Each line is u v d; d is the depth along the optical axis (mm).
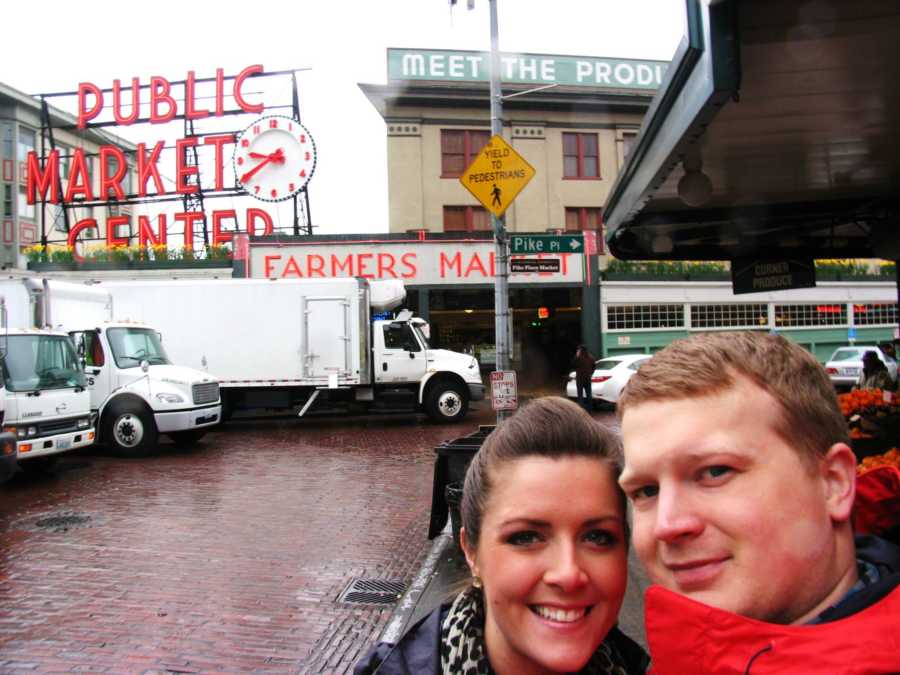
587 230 24125
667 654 954
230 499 8680
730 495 938
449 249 22766
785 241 7281
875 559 1061
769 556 921
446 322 25484
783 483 931
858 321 26562
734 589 931
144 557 6305
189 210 24891
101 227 33281
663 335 24281
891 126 3926
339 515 7832
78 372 10734
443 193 24109
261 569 5949
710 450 938
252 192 23500
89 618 4875
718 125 3846
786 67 3105
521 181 9281
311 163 23484
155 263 22844
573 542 1179
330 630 4652
